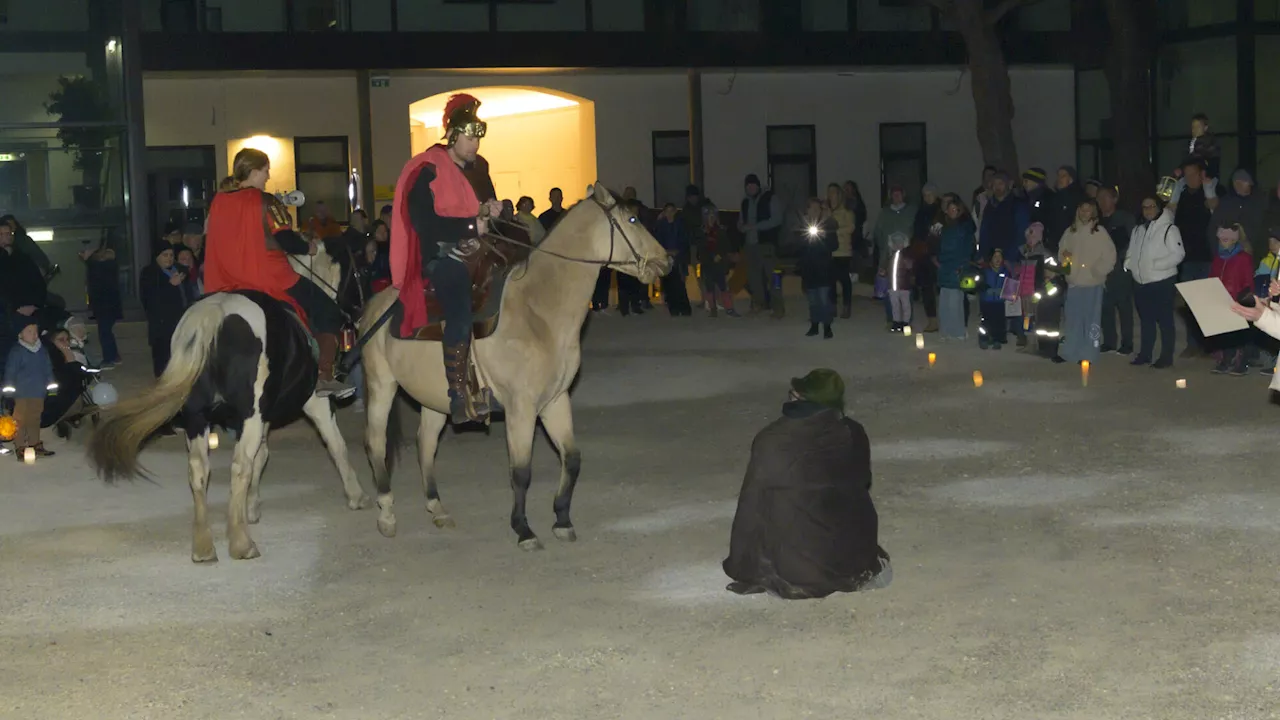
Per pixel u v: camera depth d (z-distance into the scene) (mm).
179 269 16750
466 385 9117
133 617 8133
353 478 10820
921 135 32406
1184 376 15625
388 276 17188
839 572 7977
